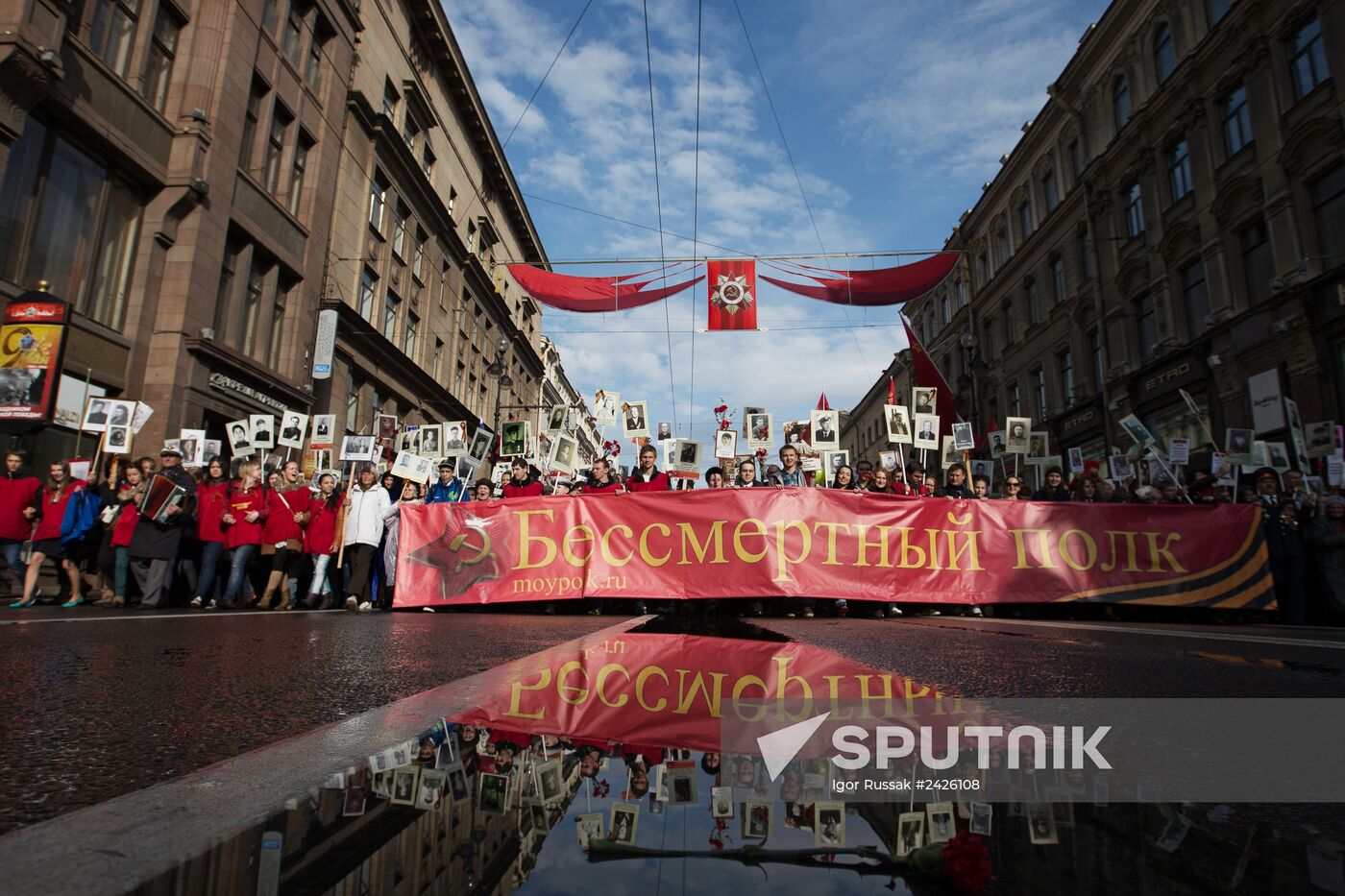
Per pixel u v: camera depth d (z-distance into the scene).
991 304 29.08
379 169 20.25
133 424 8.80
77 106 10.92
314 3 16.95
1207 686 2.21
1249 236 15.81
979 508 7.43
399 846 0.73
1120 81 20.72
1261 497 8.22
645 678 2.20
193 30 13.56
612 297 13.46
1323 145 13.79
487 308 30.89
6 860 0.74
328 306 17.25
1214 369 16.42
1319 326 13.77
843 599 7.18
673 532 7.21
